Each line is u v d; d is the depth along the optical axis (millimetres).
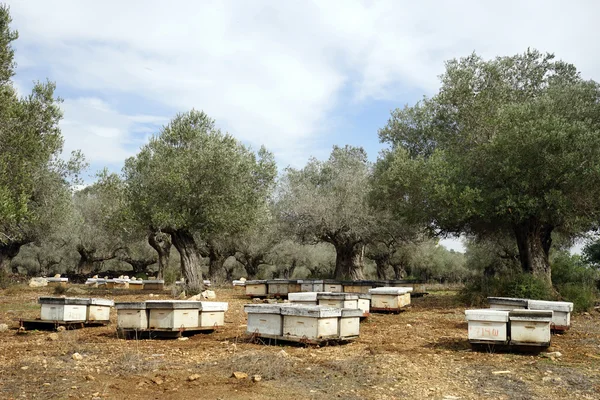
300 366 9516
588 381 8625
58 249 54156
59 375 8719
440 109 28766
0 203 19344
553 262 31906
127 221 27109
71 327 14562
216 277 46062
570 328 15711
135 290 31188
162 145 27359
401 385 8266
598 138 21078
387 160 33844
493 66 26859
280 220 36531
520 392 7941
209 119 28406
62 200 29656
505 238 30547
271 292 26312
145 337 12836
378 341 12742
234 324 15492
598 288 30938
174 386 8078
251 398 7441
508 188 22328
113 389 7883
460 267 69312
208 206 26328
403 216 29422
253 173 29500
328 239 35844
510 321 11109
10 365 9555
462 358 10562
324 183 47062
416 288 29188
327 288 26078
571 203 21516
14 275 42719
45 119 24234
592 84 27250
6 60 21500
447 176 23734
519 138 21547
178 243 27281
